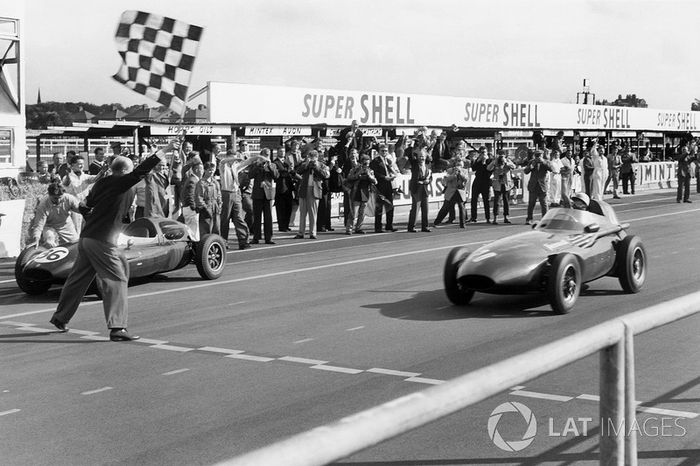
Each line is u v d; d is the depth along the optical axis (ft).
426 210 66.54
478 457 16.67
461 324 30.55
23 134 69.72
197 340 28.35
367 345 27.25
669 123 135.44
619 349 7.84
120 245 38.09
